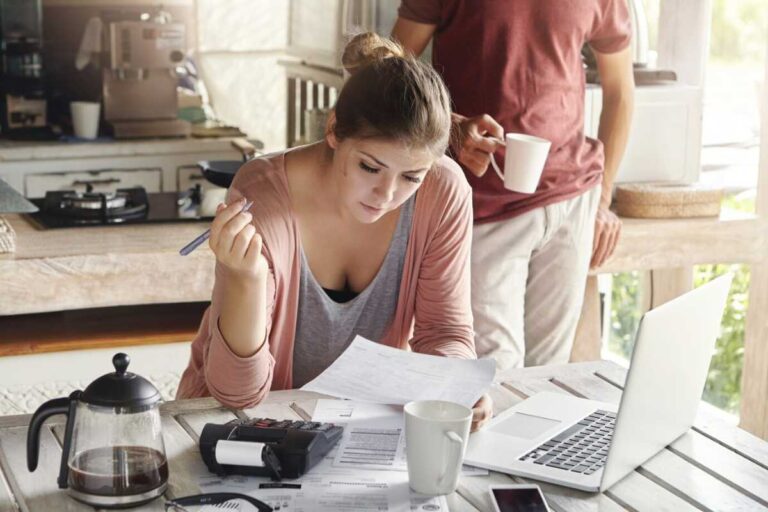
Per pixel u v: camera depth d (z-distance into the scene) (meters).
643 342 1.37
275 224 1.74
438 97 1.55
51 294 2.73
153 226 3.09
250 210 1.74
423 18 2.71
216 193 3.53
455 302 1.89
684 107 3.52
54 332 2.86
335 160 1.64
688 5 3.54
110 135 4.66
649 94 3.47
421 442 1.38
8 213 3.02
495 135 2.45
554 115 2.70
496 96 2.66
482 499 1.41
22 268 2.69
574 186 2.75
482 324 2.71
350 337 1.90
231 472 1.45
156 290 2.82
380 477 1.45
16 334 2.83
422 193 1.83
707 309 1.59
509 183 2.49
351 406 1.69
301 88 5.17
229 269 1.56
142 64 4.55
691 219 3.33
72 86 4.96
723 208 3.53
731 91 3.52
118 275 2.78
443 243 1.86
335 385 1.69
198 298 2.87
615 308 3.96
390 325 1.92
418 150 1.54
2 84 4.75
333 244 1.82
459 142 2.46
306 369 1.91
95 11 4.95
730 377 3.64
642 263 3.26
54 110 4.96
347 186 1.60
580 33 2.72
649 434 1.52
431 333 1.89
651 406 1.48
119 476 1.35
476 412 1.63
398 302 1.90
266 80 5.54
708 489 1.47
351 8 4.23
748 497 1.46
